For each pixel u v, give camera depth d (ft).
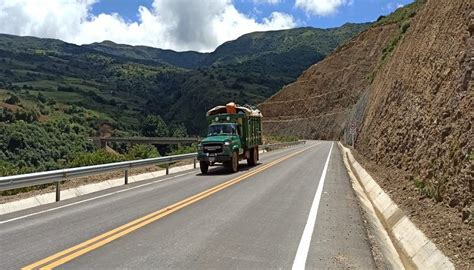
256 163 92.84
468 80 33.40
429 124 40.83
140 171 75.05
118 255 23.06
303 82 451.94
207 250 24.08
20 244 25.70
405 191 39.52
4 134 308.40
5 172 71.15
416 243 26.48
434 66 46.96
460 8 44.39
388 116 71.46
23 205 40.32
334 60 435.53
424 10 72.90
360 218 34.32
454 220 25.90
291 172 73.67
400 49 89.81
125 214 35.17
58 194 44.45
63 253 23.50
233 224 31.09
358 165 82.74
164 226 30.35
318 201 42.37
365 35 425.69
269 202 41.34
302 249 24.54
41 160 307.37
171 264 21.47
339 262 22.27
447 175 30.09
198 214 34.94
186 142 401.29
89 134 479.00
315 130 394.73
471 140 27.76
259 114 94.63
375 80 148.36
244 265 21.42
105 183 57.11
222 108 81.71
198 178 64.95
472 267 19.65
